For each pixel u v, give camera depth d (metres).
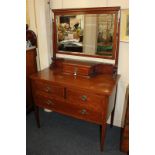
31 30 2.38
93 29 2.01
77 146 1.96
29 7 2.29
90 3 1.98
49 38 2.33
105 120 1.72
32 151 1.89
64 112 1.94
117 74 2.06
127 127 1.76
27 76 2.37
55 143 2.01
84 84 1.75
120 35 1.93
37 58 2.52
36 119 2.30
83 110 1.79
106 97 1.62
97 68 2.06
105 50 2.02
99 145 1.98
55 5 2.20
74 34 2.14
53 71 2.16
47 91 1.94
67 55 2.28
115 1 1.86
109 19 1.90
